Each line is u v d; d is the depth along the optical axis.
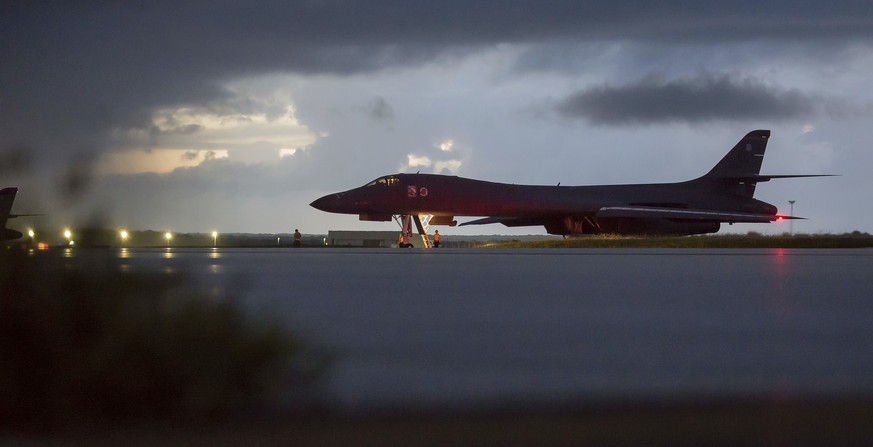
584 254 82.44
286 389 15.89
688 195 167.25
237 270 51.09
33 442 12.81
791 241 124.12
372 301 31.62
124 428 13.56
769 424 13.81
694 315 27.38
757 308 29.42
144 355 14.39
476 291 36.41
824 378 17.09
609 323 25.20
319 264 60.00
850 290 36.97
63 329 14.46
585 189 158.88
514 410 14.54
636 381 16.81
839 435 13.34
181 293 17.05
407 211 144.12
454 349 20.33
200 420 14.04
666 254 83.00
